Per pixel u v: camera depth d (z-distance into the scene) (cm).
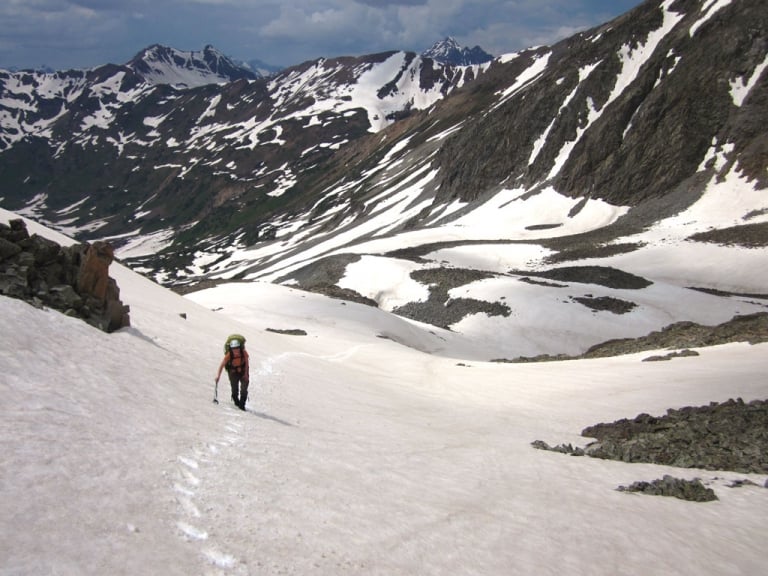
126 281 3422
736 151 11744
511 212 13888
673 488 1211
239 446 1030
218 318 3612
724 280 8306
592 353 4278
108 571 538
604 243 10450
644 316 6850
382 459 1215
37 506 613
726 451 1530
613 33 16075
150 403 1155
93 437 850
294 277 10725
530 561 773
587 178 13450
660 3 15562
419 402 2442
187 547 618
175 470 816
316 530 737
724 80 12494
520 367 3619
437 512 905
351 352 4272
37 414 873
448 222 14950
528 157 15738
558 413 2245
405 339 5978
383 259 9731
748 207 10675
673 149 12362
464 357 5972
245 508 752
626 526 957
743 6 13175
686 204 11419
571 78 15925
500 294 7594
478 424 1994
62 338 1368
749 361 2758
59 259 1723
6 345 1133
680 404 2131
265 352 2758
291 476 927
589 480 1272
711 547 911
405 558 716
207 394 1476
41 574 502
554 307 7112
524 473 1282
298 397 1845
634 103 13438
